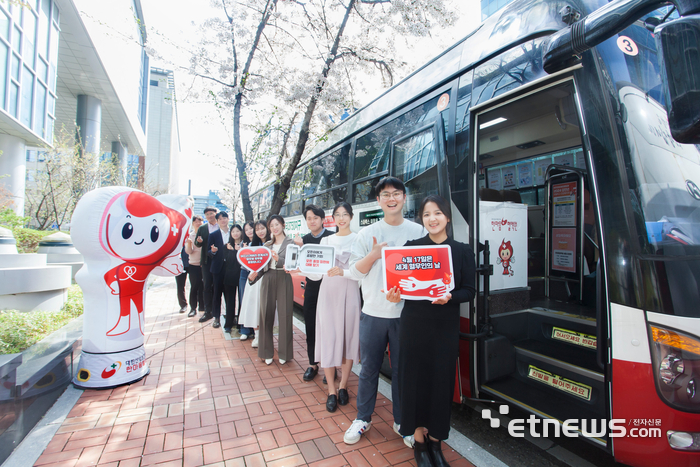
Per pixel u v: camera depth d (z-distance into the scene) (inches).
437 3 241.9
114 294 141.1
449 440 110.0
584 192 161.6
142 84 1622.8
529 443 113.2
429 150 139.3
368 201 183.0
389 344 110.0
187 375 157.2
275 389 144.3
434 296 87.7
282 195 255.9
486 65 119.3
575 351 119.0
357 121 205.2
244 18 271.3
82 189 558.9
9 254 188.9
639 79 91.1
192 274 269.1
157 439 107.5
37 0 585.3
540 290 175.0
